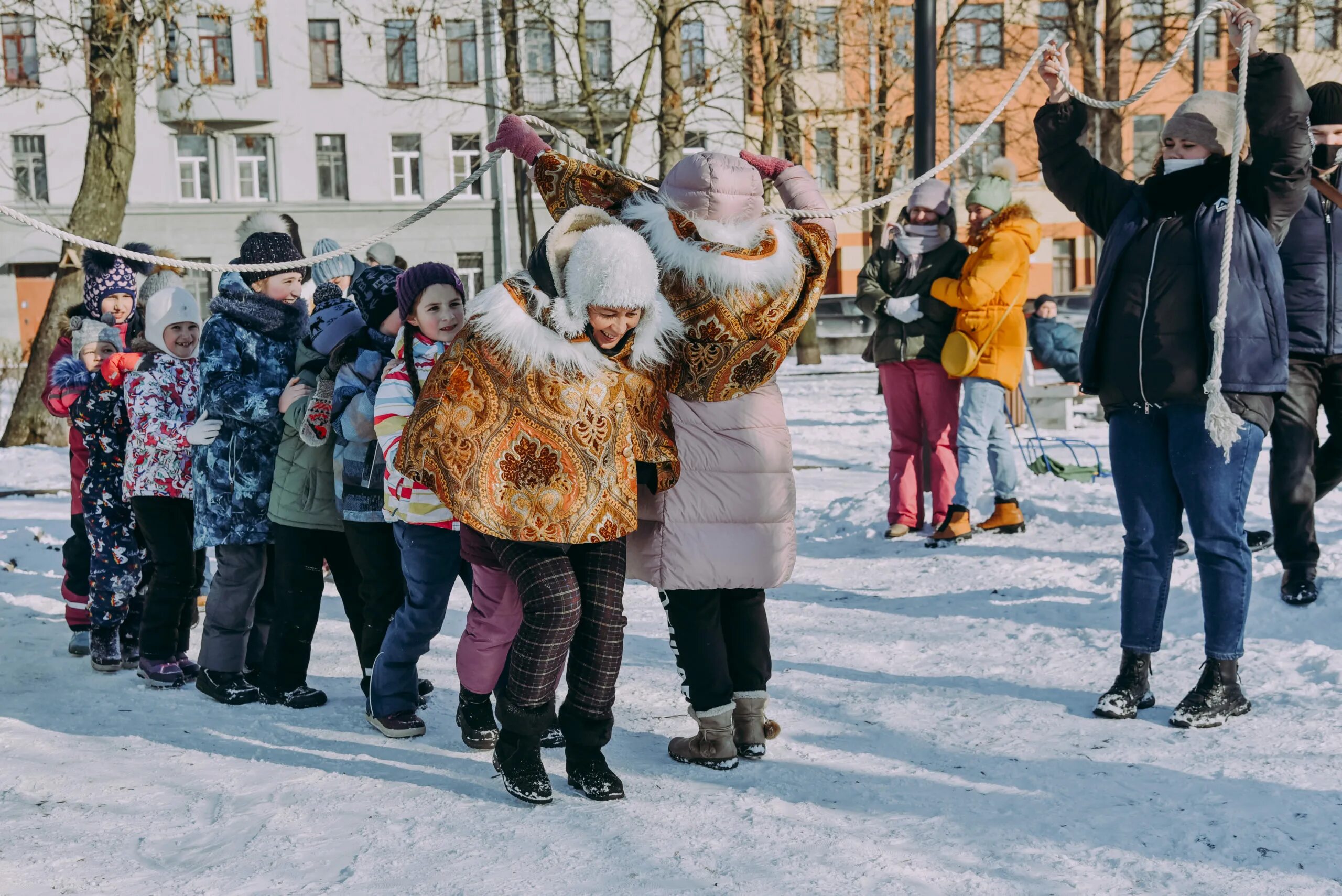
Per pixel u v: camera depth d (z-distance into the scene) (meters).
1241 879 2.98
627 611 6.29
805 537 8.13
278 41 36.09
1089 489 8.45
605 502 3.58
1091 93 21.06
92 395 5.29
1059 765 3.81
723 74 24.06
